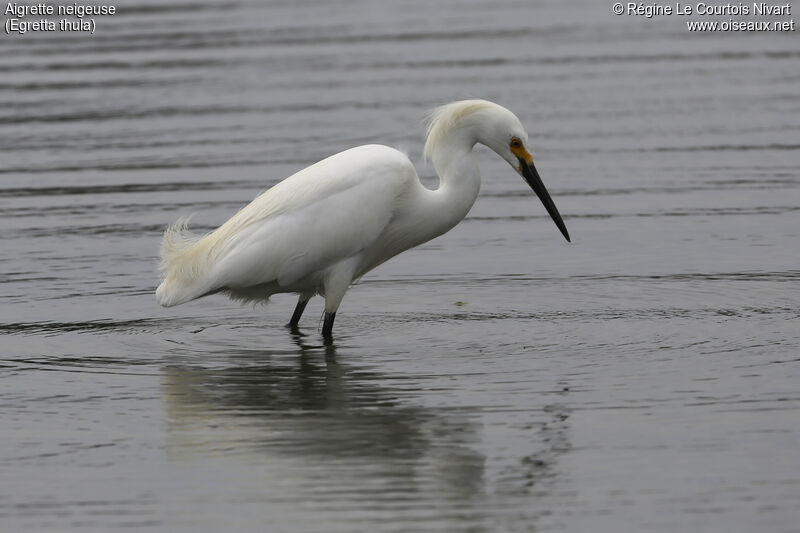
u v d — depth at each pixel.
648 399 10.83
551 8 33.22
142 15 32.62
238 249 12.60
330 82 25.05
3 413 10.84
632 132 21.84
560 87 24.66
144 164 20.20
